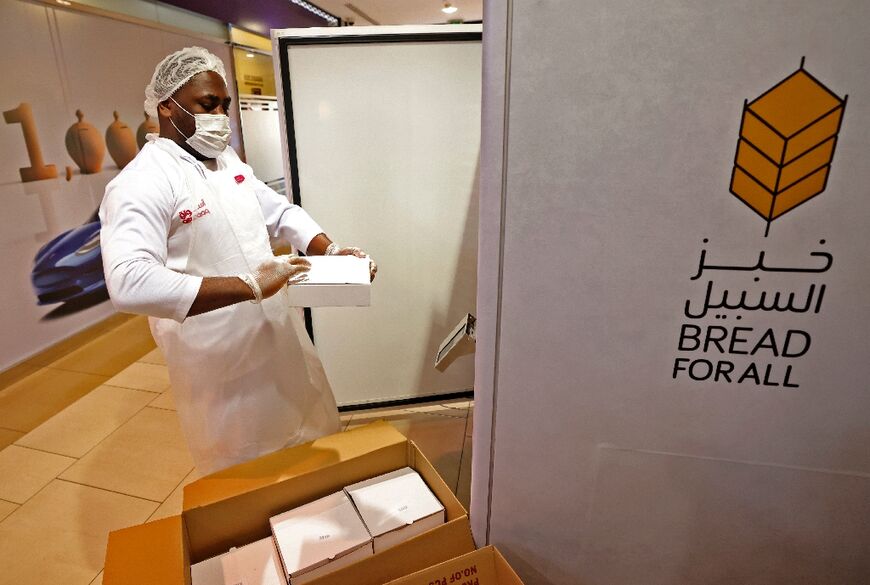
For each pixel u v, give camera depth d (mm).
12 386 2645
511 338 779
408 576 892
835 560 836
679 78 604
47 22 2871
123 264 1033
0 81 2635
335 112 1842
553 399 809
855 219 636
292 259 1173
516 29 609
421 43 1792
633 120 629
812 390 729
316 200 1944
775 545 847
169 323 1280
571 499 883
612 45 601
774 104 601
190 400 1348
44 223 2938
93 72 3201
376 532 1048
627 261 701
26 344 2885
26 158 2801
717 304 705
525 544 949
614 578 943
